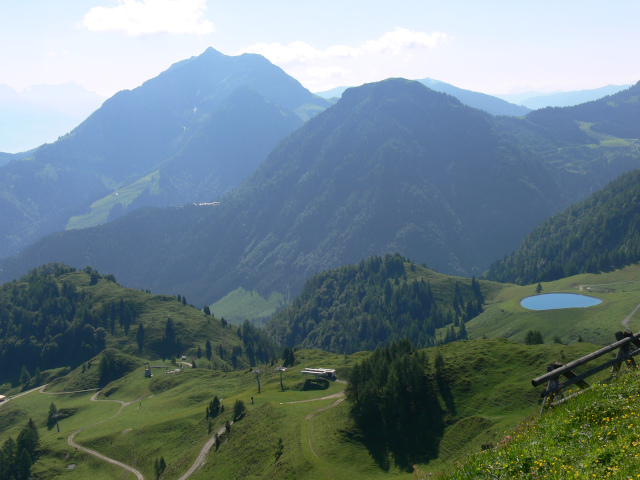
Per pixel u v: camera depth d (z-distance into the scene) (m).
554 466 14.31
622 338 22.27
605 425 16.16
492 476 15.08
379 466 92.12
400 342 133.62
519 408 91.31
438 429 95.25
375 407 105.25
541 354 106.31
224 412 141.00
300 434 107.62
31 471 144.88
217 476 109.62
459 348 123.62
